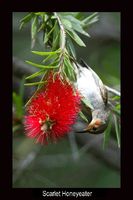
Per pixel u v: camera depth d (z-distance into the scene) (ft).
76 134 34.45
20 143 34.32
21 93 27.78
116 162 34.65
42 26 20.76
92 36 39.65
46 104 18.37
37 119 18.34
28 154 33.96
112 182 37.32
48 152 36.88
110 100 23.12
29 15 20.84
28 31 38.50
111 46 39.58
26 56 37.83
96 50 39.45
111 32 39.83
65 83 18.74
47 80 18.74
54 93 18.48
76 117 18.61
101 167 37.91
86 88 19.94
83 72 20.08
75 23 20.85
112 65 37.19
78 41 19.88
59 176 37.29
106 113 20.84
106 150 34.65
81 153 35.12
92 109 19.95
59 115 18.26
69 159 36.42
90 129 20.72
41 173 36.63
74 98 18.62
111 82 31.71
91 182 37.68
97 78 20.31
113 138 34.68
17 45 38.19
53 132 18.33
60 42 19.34
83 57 39.22
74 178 37.35
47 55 19.29
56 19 20.39
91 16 24.41
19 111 27.73
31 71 31.96
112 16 40.40
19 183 33.01
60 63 18.85
